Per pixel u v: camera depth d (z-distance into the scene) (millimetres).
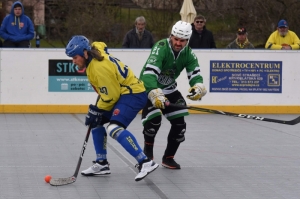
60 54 18438
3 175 9773
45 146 12617
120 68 9211
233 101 19047
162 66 10172
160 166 10781
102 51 9312
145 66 10070
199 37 19234
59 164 10734
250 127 16297
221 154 12102
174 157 11703
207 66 18875
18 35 19156
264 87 19109
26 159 11148
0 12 34531
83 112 18625
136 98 9328
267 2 34594
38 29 33844
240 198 8562
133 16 34312
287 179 9836
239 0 35062
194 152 12305
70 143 13047
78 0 33531
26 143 12984
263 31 34875
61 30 34500
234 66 18969
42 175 9836
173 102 10461
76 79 18562
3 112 18328
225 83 18969
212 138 14250
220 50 18844
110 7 33781
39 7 34656
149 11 34375
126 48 18781
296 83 19172
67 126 15781
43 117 17594
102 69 8930
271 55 19031
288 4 34094
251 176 10047
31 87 18406
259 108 19109
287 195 8758
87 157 11438
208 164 11047
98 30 33344
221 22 35875
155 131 10547
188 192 8875
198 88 10156
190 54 10391
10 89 18312
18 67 18297
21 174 9875
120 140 9180
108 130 9281
